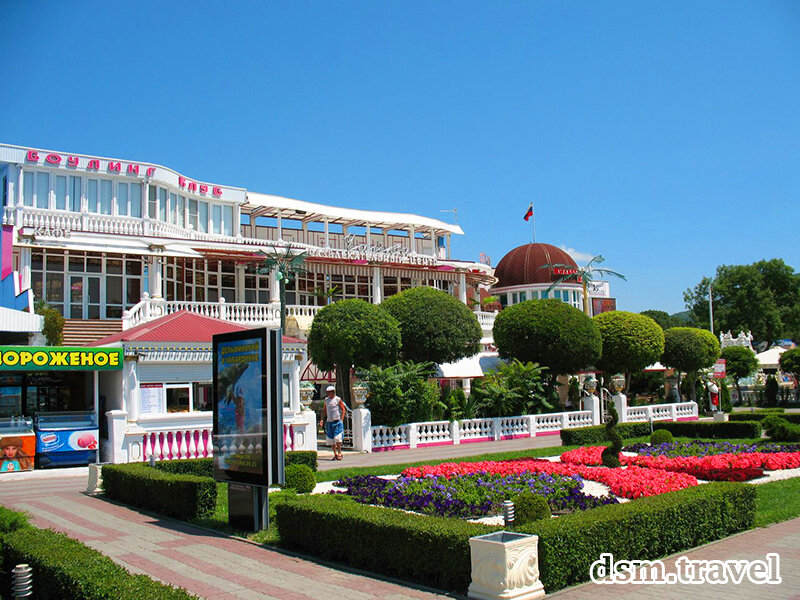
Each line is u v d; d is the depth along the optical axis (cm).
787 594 813
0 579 883
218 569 956
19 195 3209
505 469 1752
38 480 1911
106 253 3338
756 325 8544
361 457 2373
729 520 1134
